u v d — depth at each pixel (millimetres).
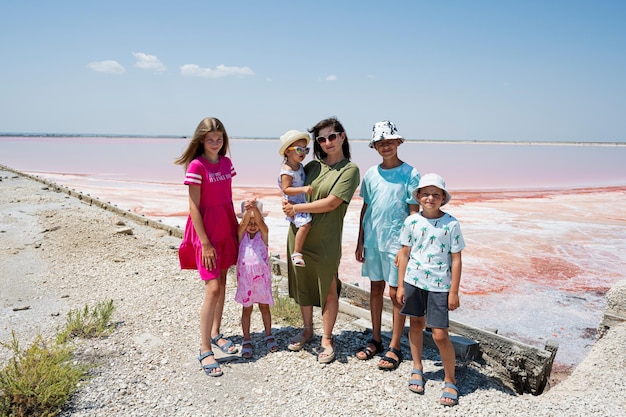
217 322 4336
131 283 5973
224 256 4105
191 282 6031
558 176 24531
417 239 3527
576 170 28906
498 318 6016
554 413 3340
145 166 28719
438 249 3455
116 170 25734
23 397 3211
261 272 4070
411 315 3541
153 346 4238
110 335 4445
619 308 4672
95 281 6059
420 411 3332
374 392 3568
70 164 30016
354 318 5066
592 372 4066
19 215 9906
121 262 6875
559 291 6930
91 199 11805
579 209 13367
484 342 4188
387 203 3924
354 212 12438
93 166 28562
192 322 4789
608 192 17203
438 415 3287
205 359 3852
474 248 9156
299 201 4078
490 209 13352
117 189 16953
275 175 23281
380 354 4211
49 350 3943
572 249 9086
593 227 10969
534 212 12867
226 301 5406
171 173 23953
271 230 10328
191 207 3865
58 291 5707
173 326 4688
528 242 9602
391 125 3926
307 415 3262
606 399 3539
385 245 3938
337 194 3826
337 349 4273
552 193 16875
